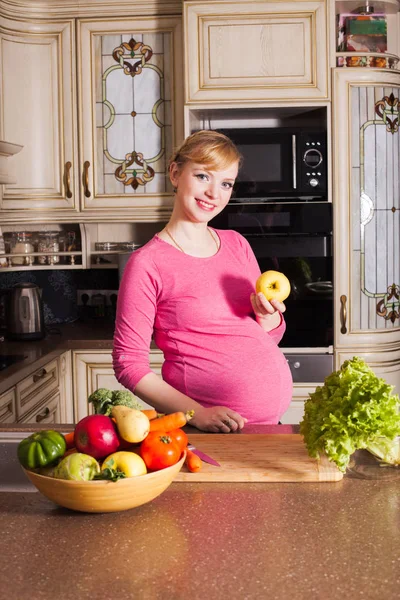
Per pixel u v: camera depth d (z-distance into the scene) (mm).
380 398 1230
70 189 3666
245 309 1881
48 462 1137
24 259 3832
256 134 3396
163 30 3570
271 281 1745
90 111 3631
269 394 1846
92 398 1451
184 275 1810
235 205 3438
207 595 897
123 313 1764
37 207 3668
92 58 3607
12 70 3578
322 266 3457
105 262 3939
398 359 3566
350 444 1221
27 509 1186
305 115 3648
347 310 3469
